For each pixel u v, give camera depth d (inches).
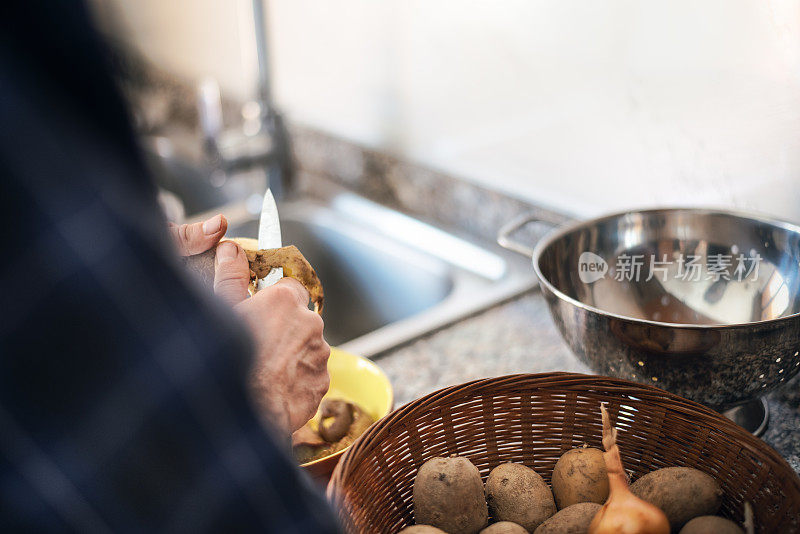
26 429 10.5
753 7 30.0
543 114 39.5
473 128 43.7
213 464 11.5
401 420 22.4
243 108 61.7
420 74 45.7
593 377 23.7
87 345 10.4
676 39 32.9
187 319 11.1
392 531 22.7
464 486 21.6
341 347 35.5
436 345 35.2
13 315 9.9
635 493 21.9
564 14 36.7
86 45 9.5
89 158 9.9
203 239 20.5
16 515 10.9
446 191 46.4
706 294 30.3
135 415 10.8
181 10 64.7
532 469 24.1
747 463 21.1
